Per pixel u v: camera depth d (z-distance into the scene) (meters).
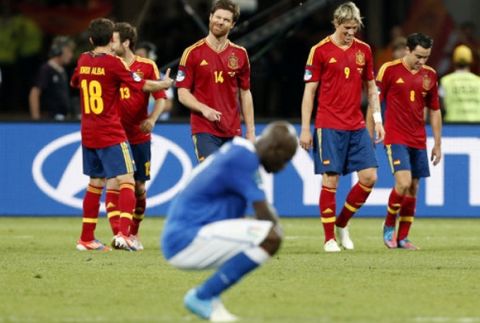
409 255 42.09
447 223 57.72
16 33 78.94
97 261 39.41
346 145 43.00
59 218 59.47
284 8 70.81
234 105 41.22
